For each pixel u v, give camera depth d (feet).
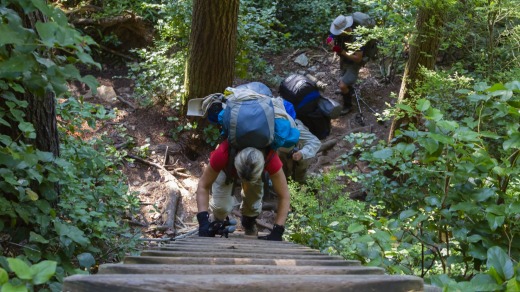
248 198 17.04
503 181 11.18
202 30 27.25
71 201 14.42
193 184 26.58
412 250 12.52
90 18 33.19
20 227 12.42
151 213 24.08
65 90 7.75
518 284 6.72
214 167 14.85
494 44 23.71
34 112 13.29
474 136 9.87
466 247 10.42
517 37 22.68
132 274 6.46
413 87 25.32
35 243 12.36
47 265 4.95
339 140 30.63
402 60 34.55
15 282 5.84
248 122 14.07
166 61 29.40
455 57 32.07
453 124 10.06
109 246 16.47
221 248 11.68
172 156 27.86
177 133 28.55
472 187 10.25
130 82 32.04
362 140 21.63
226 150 14.69
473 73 25.18
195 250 11.10
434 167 11.27
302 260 9.40
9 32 6.68
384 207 16.72
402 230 11.91
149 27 33.71
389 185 16.47
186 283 5.56
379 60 35.96
